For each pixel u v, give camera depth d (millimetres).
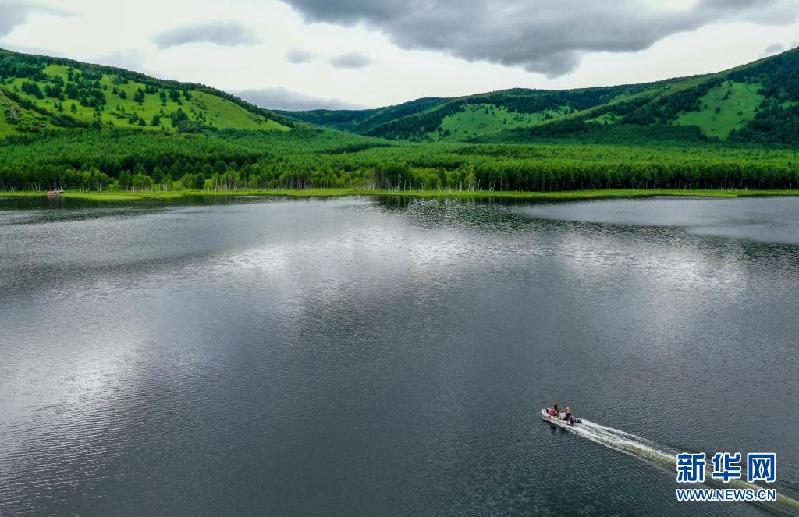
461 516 38750
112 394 56562
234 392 56656
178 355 65938
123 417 52031
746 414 51531
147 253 122500
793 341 69250
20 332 73688
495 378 59344
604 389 56656
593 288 93375
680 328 74188
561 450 46250
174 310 82438
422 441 47688
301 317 78938
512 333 72375
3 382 59312
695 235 145125
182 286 95312
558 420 49875
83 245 131875
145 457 45938
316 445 47250
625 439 47719
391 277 100812
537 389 56781
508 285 95125
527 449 46469
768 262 113312
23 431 49875
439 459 45156
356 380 59062
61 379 59969
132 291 92375
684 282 97438
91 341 70500
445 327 74625
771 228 156875
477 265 110125
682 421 50438
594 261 113875
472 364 62844
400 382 58531
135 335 72438
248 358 64875
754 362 63094
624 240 137875
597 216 183375
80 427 50438
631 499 40250
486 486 41875
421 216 184375
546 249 126250
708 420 50562
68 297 89062
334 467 44250
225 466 44594
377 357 64812
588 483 42062
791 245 131125
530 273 103562
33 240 138875
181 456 45969
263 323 76562
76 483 42812
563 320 77312
